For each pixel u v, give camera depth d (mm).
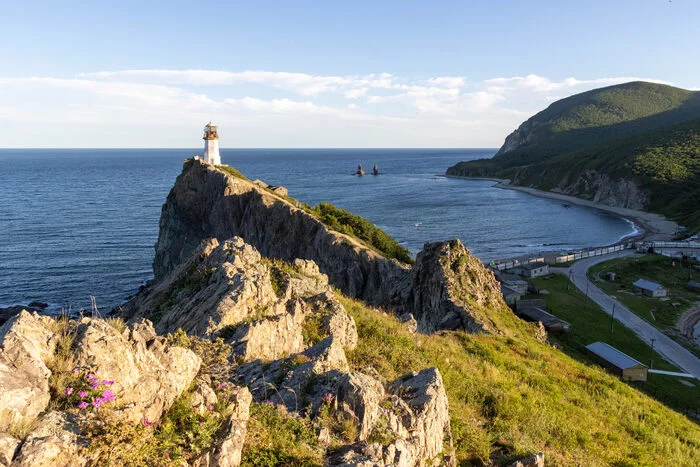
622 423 22812
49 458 5938
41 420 6398
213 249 26984
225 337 15844
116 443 6492
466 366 22328
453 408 16672
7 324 7547
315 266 33688
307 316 19328
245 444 8578
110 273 92000
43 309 72750
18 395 6371
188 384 9000
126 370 7758
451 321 37281
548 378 26312
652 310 78250
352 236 78375
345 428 10062
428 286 44438
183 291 24266
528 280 93250
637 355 60281
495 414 17750
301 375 11648
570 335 65125
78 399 6977
